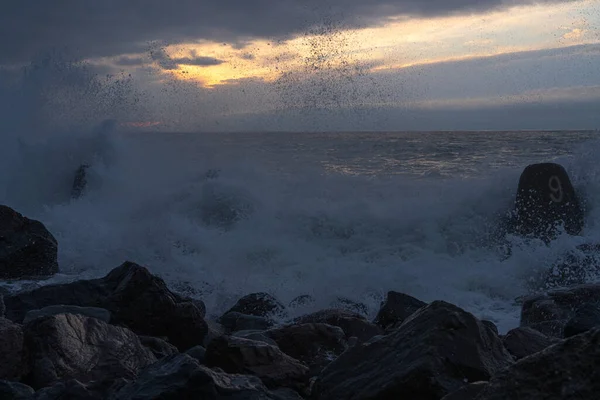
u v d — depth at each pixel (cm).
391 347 367
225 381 345
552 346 265
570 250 856
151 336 527
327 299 752
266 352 414
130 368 410
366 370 363
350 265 892
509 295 794
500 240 961
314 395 371
